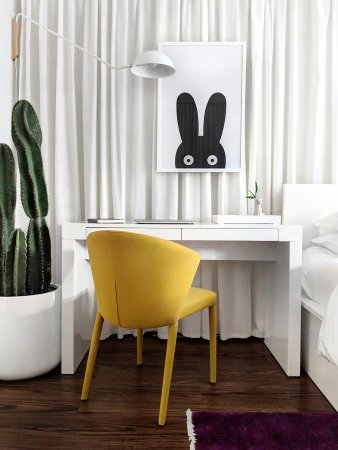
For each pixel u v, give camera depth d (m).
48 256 1.86
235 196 2.33
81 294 1.94
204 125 2.30
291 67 2.29
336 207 2.25
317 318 1.67
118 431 1.32
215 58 2.28
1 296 1.67
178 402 1.53
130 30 2.31
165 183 2.34
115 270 1.37
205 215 2.31
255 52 2.26
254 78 2.26
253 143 2.28
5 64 2.19
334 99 2.29
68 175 2.29
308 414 1.42
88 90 2.27
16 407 1.48
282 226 1.76
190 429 1.31
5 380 1.69
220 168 2.30
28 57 2.26
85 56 2.26
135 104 2.31
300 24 2.31
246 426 1.33
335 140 2.29
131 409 1.47
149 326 1.41
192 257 1.41
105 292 1.43
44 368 1.72
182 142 2.30
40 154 1.77
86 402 1.52
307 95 2.33
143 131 2.34
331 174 2.33
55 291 1.79
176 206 2.32
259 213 2.18
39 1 2.25
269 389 1.64
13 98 2.29
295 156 2.33
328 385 1.53
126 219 2.35
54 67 2.30
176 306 1.40
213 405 1.50
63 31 2.27
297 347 1.77
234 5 2.28
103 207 2.29
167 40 2.31
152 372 1.82
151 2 2.31
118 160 2.29
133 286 1.36
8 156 1.70
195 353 2.09
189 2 2.30
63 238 1.79
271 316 2.11
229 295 2.33
